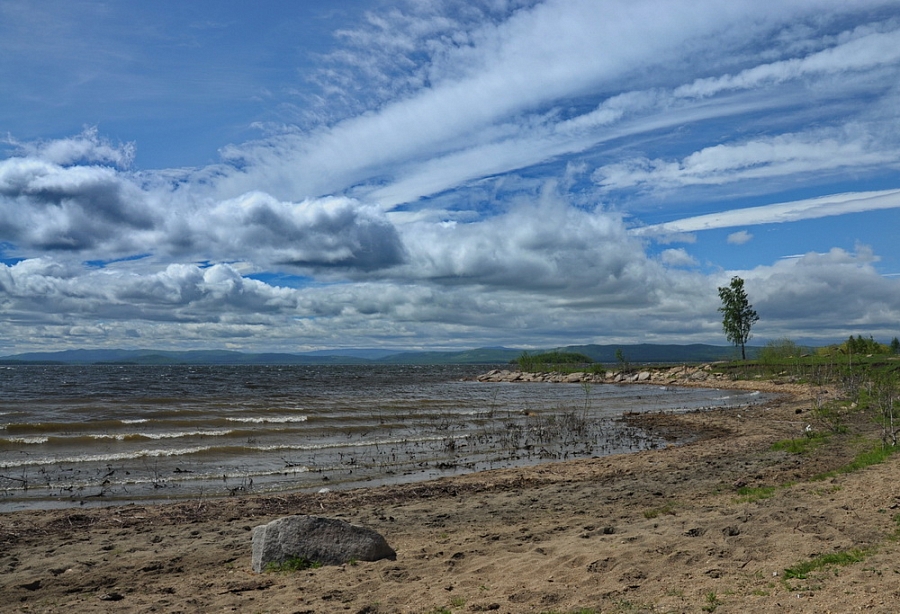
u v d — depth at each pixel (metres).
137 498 14.95
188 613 6.92
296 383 78.12
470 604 6.61
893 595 5.71
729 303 86.25
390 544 10.17
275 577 8.26
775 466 16.55
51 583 8.47
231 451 21.81
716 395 57.66
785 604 5.79
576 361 112.62
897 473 12.80
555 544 9.16
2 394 49.38
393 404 43.00
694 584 6.69
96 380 80.50
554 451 23.47
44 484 16.12
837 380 53.91
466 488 15.93
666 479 15.87
